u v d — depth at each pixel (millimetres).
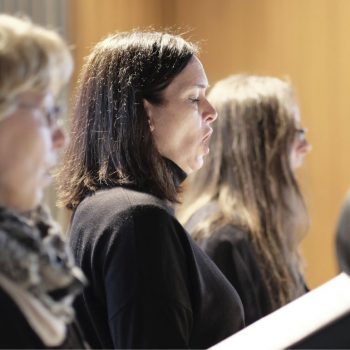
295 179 6340
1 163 2838
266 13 13414
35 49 2820
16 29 2855
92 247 3955
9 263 2695
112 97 4262
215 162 6297
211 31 14047
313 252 12945
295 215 6301
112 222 3902
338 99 12703
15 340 2699
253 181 6191
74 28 12398
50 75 2887
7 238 2697
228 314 4227
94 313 3986
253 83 6422
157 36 4418
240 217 5957
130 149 4195
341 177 12680
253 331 3260
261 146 6250
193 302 4012
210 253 5750
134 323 3693
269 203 6164
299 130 6508
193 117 4371
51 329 2834
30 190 2930
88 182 4297
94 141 4340
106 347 3980
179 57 4320
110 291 3816
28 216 3021
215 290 4199
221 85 6523
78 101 4508
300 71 13094
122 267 3783
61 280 2822
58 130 3031
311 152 13000
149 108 4281
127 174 4172
